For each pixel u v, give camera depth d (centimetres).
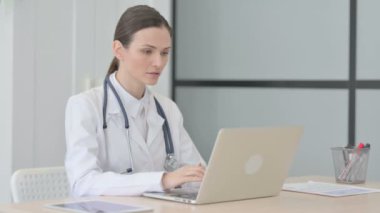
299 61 353
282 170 197
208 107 398
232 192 184
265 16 368
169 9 407
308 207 176
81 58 382
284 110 360
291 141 195
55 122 371
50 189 230
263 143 185
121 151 226
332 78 339
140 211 163
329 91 340
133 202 181
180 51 411
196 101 404
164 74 407
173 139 244
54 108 371
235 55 383
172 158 236
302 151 353
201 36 400
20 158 356
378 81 320
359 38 327
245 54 378
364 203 185
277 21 363
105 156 224
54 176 232
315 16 346
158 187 190
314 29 346
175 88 411
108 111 224
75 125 216
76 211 162
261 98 371
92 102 223
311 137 349
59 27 371
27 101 358
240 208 173
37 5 360
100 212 160
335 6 337
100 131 222
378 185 231
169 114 247
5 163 356
